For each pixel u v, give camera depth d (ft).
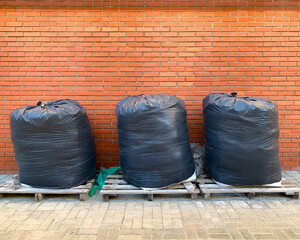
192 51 13.33
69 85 13.46
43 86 13.43
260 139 10.09
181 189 10.65
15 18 13.09
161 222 8.91
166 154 10.22
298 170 13.88
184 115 11.25
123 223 8.86
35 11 13.07
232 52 13.34
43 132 10.12
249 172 10.28
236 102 10.31
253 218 9.20
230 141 10.25
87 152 11.50
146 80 13.46
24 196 11.18
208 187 10.80
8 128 13.58
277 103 13.58
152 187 10.38
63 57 13.29
